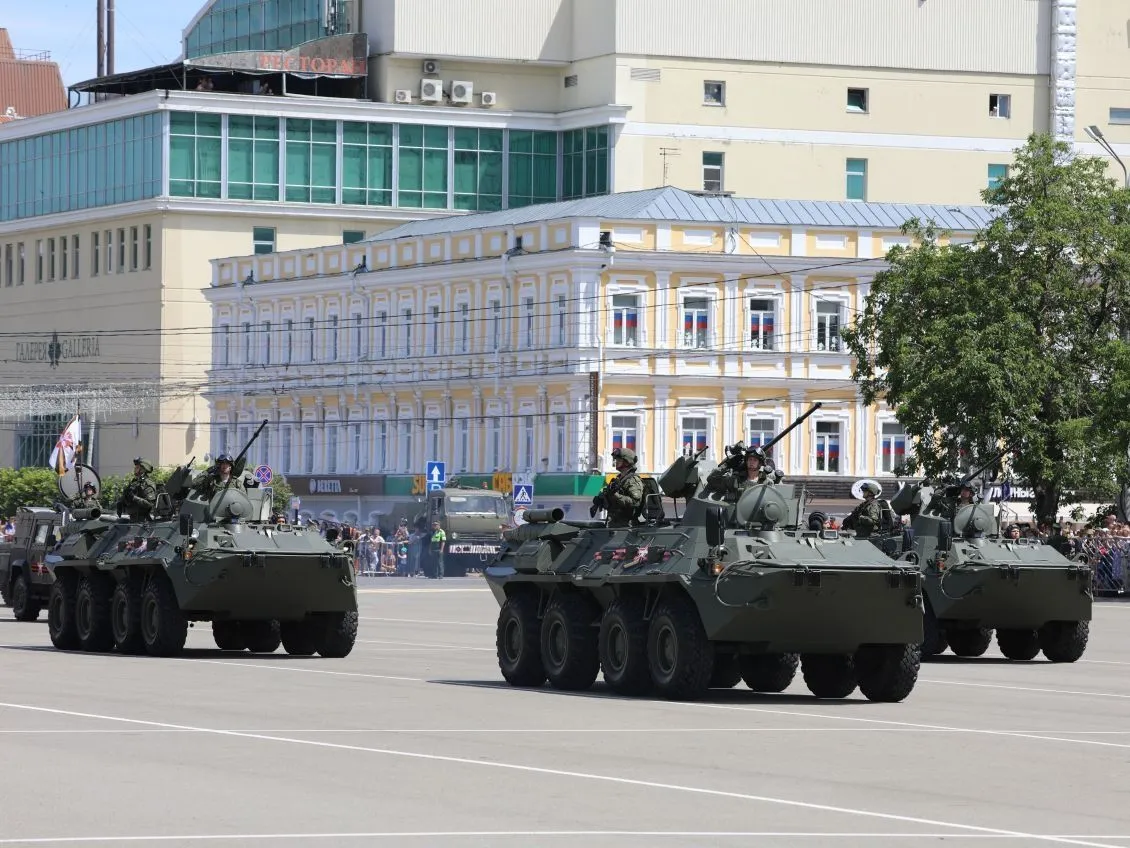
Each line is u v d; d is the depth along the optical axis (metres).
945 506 73.19
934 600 71.38
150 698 50.34
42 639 77.88
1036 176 137.38
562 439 166.88
